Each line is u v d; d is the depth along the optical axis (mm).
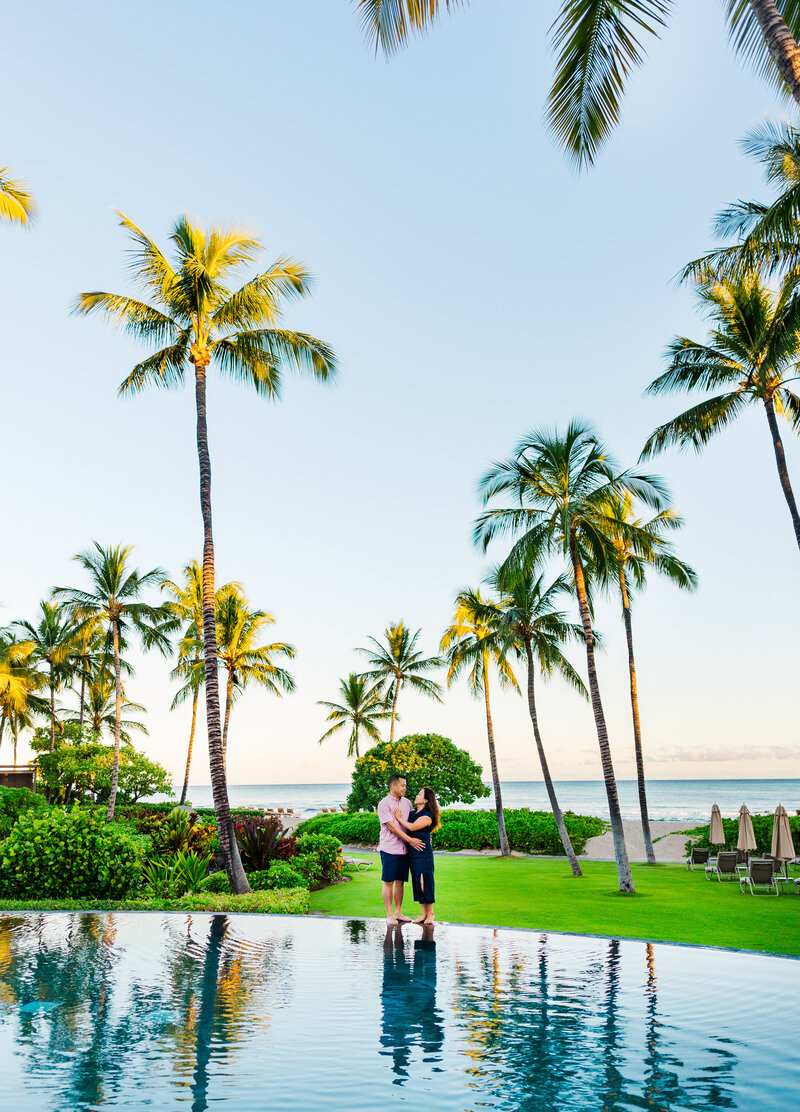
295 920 9000
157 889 13961
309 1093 3375
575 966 6262
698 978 5812
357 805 39250
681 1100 3309
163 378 19141
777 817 19031
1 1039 4219
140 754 40594
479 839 32750
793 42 6930
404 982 5652
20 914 9664
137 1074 3633
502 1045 4109
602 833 31875
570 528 20641
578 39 8453
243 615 40719
